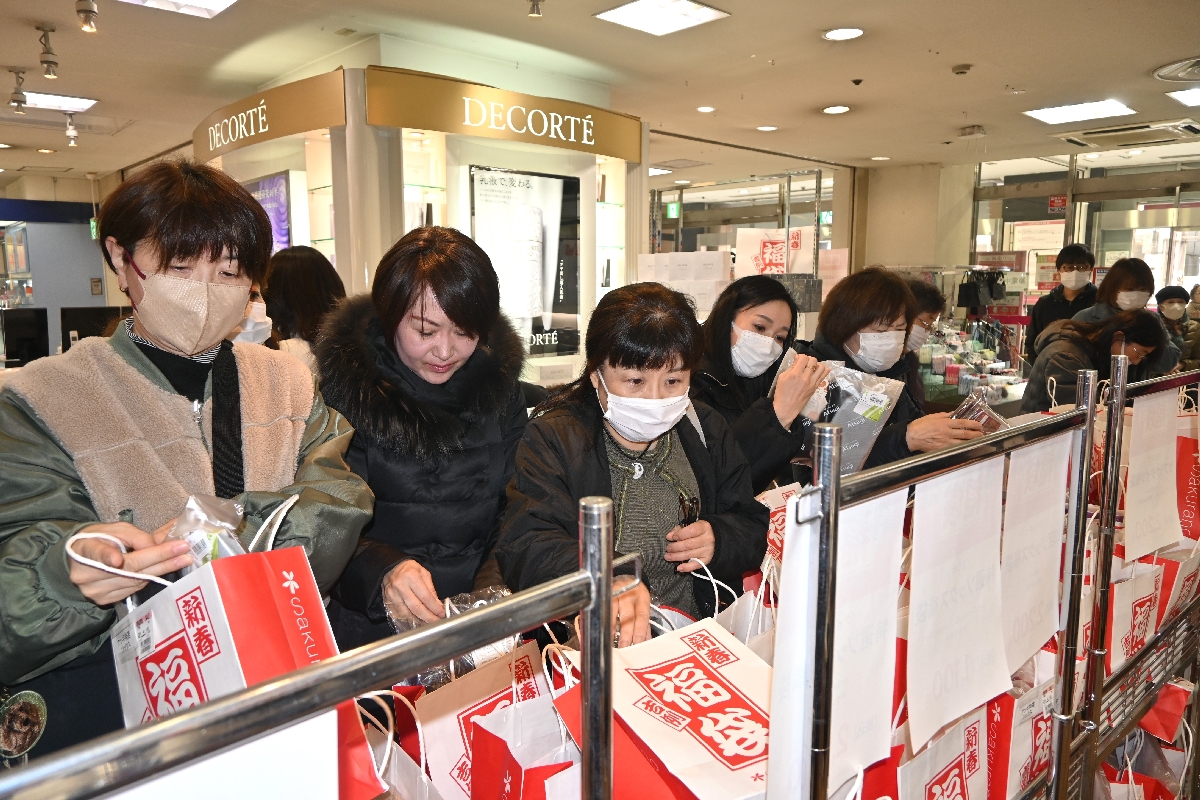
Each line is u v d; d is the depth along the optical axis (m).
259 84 5.53
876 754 0.81
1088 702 1.30
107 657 1.01
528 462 1.28
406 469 1.38
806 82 5.57
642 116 6.69
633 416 1.25
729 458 1.43
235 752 0.48
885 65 5.12
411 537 1.40
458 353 1.38
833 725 0.74
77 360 1.02
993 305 6.07
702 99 6.06
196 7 4.04
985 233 9.48
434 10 4.08
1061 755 1.18
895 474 0.75
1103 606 1.28
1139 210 8.29
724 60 5.00
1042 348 3.01
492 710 1.01
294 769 0.51
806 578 0.69
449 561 1.43
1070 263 4.83
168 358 1.08
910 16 4.20
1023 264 7.45
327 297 2.35
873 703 0.79
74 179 10.38
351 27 4.33
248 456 1.10
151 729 0.42
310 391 1.23
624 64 5.12
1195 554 1.63
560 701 0.85
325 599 1.21
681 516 1.34
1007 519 0.99
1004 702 1.07
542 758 0.93
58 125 6.78
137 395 1.04
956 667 0.91
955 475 0.86
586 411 1.34
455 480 1.42
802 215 9.88
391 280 1.33
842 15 4.19
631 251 5.92
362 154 4.21
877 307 2.13
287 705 0.47
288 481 1.14
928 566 0.85
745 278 1.94
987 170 9.45
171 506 0.99
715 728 0.80
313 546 0.99
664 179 10.77
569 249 5.21
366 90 4.13
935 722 0.88
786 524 0.67
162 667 0.72
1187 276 8.01
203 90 5.70
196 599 0.69
